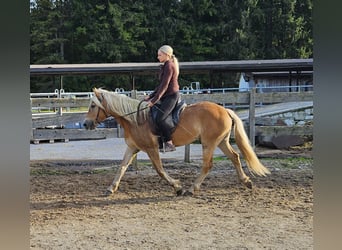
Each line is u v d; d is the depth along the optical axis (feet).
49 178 22.26
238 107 44.62
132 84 57.41
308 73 60.44
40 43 107.04
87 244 12.70
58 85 98.27
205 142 18.69
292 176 21.89
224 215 15.66
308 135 28.81
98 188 20.16
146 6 114.21
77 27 108.27
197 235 13.44
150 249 12.21
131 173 23.29
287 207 16.53
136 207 16.98
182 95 25.80
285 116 33.17
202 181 19.06
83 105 26.61
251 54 108.78
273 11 110.73
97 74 56.85
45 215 15.92
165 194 18.97
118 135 26.03
